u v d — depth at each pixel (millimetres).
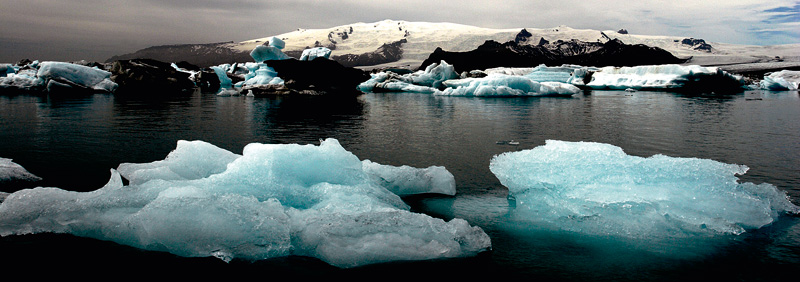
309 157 5164
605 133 11000
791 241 4086
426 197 5574
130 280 3289
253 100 22781
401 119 13984
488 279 3371
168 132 10688
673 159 5137
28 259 3592
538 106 19125
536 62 117062
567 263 3660
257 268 3514
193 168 5598
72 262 3555
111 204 4227
